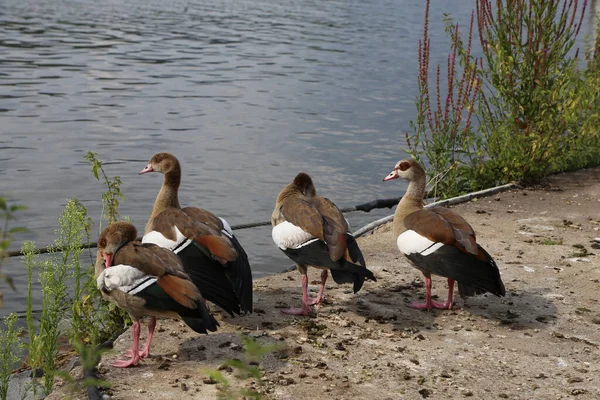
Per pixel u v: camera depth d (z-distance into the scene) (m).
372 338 7.73
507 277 9.64
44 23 43.09
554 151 14.85
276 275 9.75
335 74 31.31
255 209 15.24
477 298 8.98
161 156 9.09
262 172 17.69
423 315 8.41
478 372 7.09
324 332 7.82
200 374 6.80
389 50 38.41
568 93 14.51
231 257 7.38
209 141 20.33
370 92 27.64
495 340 7.81
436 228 8.01
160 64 32.28
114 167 17.75
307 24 48.31
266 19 50.06
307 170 17.95
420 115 14.20
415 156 14.41
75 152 18.88
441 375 6.98
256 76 30.33
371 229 12.19
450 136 14.44
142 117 22.86
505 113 15.12
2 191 15.62
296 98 26.34
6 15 45.50
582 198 13.62
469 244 7.85
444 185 14.48
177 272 6.68
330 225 8.00
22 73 28.92
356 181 17.22
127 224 7.06
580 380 6.98
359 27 47.97
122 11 50.75
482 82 14.79
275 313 8.33
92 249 12.49
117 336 8.01
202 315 6.46
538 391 6.76
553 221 12.20
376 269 9.91
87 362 4.82
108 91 26.44
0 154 18.38
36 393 7.12
